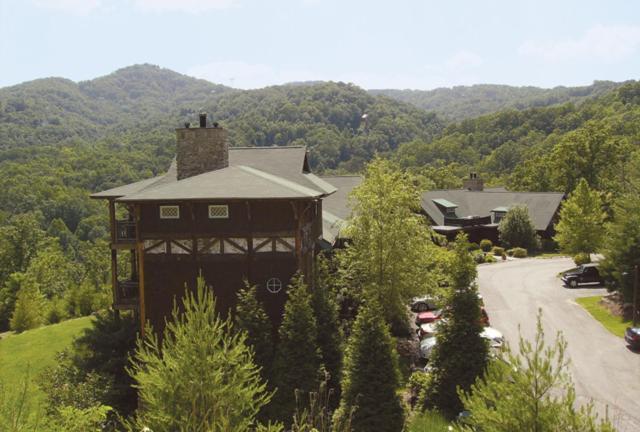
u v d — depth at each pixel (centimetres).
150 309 2297
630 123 10444
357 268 2820
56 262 6938
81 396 2020
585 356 2636
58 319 5069
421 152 14838
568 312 3416
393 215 2797
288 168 2978
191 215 2267
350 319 2978
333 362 2131
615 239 3325
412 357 2658
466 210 6719
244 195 2141
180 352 1245
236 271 2272
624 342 2828
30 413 1079
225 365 1310
